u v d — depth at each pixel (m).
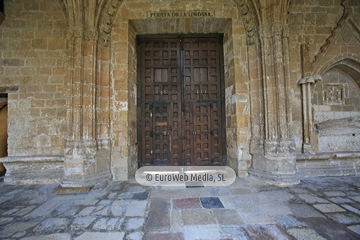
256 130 5.35
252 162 5.36
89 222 3.01
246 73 5.54
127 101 5.35
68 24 5.04
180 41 6.31
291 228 2.79
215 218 3.10
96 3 5.05
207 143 6.17
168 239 2.57
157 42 6.30
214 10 5.59
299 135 5.69
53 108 5.50
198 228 2.82
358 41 5.94
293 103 5.74
